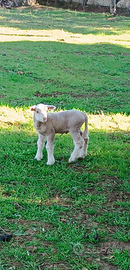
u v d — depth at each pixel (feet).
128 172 21.15
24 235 14.83
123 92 40.24
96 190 18.90
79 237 14.78
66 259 13.65
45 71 45.85
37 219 15.99
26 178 19.58
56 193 18.37
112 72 48.91
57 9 117.39
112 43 68.90
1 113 29.32
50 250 14.02
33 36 70.54
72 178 20.06
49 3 125.29
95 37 74.64
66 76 44.42
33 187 18.62
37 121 20.56
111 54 60.54
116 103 35.81
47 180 19.54
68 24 89.97
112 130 28.14
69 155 22.80
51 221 15.87
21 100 33.60
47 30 78.48
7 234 14.62
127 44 68.95
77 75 45.93
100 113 31.99
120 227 15.83
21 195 17.80
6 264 13.16
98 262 13.57
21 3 119.44
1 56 51.34
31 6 118.83
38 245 14.29
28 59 51.42
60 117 20.98
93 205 17.44
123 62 55.31
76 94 38.04
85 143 22.21
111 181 19.99
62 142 24.72
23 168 20.80
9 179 19.19
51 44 63.77
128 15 112.27
